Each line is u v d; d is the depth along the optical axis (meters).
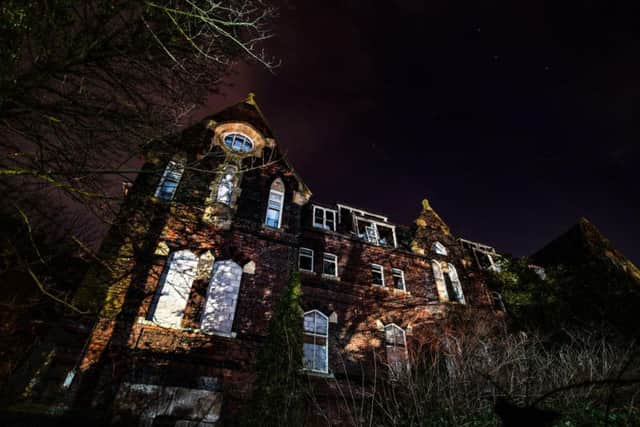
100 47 5.35
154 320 10.81
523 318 17.81
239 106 17.42
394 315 15.64
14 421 8.03
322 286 15.11
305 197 16.25
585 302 17.19
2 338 9.15
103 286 10.01
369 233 19.08
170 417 9.27
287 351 10.63
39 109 4.72
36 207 5.55
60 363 9.44
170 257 11.98
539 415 2.07
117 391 9.16
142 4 5.18
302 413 10.17
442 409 7.88
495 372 8.32
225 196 14.45
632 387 6.84
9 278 8.46
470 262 20.28
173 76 6.12
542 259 24.16
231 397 10.23
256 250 13.56
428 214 21.62
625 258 22.45
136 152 5.75
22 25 4.62
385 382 12.68
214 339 11.09
